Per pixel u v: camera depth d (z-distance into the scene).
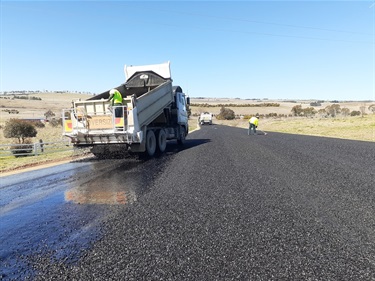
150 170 8.18
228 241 3.36
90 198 5.47
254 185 5.99
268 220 3.99
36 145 14.38
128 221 4.14
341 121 35.59
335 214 4.18
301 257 2.94
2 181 7.78
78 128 9.92
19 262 3.06
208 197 5.21
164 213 4.43
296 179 6.44
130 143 9.93
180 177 7.04
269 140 16.66
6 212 4.85
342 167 7.75
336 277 2.56
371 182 6.03
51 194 5.93
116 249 3.26
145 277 2.65
